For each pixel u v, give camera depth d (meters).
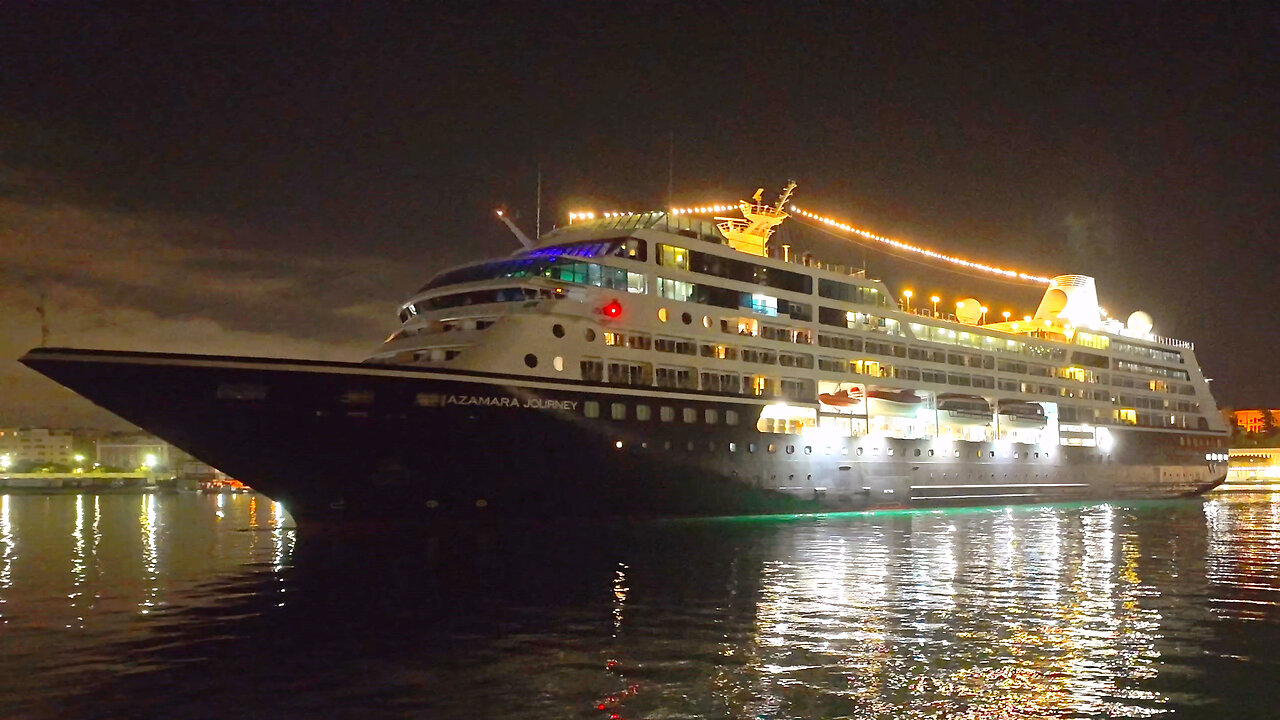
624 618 26.59
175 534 57.41
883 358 65.56
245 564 38.50
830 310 62.53
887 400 65.06
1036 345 79.62
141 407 40.66
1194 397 97.44
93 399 40.31
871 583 32.53
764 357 57.91
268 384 41.62
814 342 61.00
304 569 36.16
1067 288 89.19
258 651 22.97
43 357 39.31
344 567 36.50
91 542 51.50
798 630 25.09
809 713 18.53
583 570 35.34
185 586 32.56
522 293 49.66
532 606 28.31
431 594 30.30
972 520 59.94
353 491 44.09
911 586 31.97
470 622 26.11
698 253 56.06
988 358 74.69
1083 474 82.94
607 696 19.44
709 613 27.27
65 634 24.83
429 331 51.66
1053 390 80.69
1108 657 22.53
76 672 21.16
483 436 45.84
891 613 27.33
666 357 53.03
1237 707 19.00
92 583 33.62
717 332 55.78
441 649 23.11
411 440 44.19
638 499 51.50
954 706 19.02
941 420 69.81
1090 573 35.44
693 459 53.38
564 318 49.50
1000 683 20.45
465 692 19.70
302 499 43.97
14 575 36.09
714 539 46.00
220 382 41.06
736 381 56.22
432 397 44.47
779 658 22.25
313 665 21.72
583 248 53.97
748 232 63.69
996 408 74.44
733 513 56.19
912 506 67.19
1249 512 74.31
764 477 57.06
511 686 20.08
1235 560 39.69
